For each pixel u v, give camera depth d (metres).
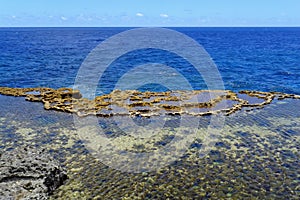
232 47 103.75
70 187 16.03
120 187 16.14
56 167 16.67
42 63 61.97
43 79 47.28
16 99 34.47
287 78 49.12
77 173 17.45
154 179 16.97
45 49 91.00
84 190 15.79
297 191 15.84
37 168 16.16
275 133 23.83
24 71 53.31
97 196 15.27
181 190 15.94
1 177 15.23
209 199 15.15
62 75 50.22
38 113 28.89
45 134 23.42
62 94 34.75
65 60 66.31
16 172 15.76
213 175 17.38
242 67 59.16
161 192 15.74
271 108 31.02
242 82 46.16
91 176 17.17
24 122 26.23
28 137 22.78
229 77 49.75
